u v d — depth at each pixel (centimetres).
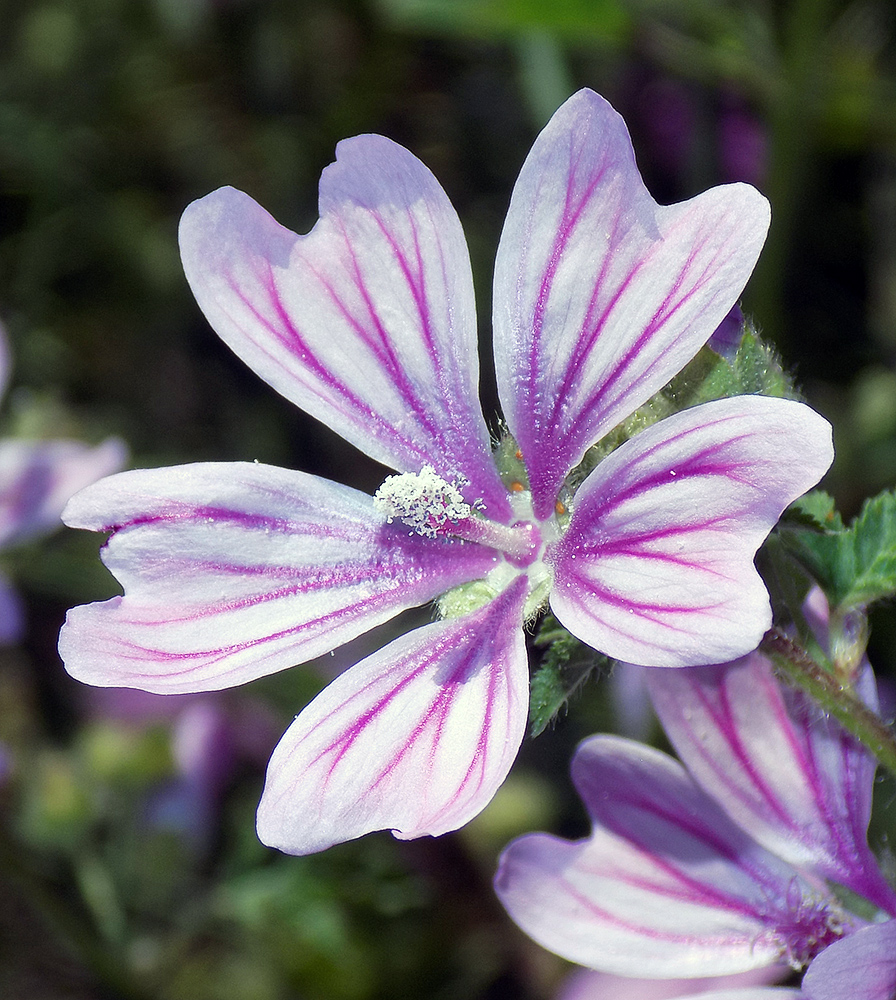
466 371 18
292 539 18
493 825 25
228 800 27
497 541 18
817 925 18
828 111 27
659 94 29
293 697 26
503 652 17
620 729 25
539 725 17
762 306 27
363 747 17
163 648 17
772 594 17
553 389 18
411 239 18
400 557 18
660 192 29
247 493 18
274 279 18
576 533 17
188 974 26
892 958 17
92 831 26
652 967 18
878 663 25
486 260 30
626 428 18
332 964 25
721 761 18
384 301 18
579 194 17
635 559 17
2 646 29
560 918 19
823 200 30
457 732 17
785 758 18
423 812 17
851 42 28
